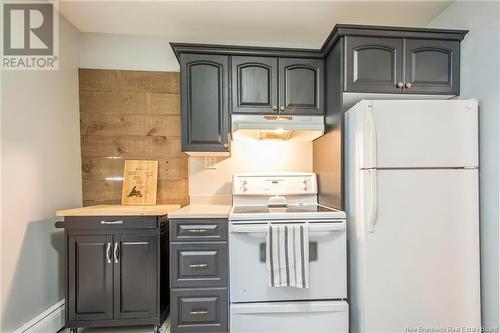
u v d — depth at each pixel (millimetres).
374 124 1598
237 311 1657
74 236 1781
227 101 2031
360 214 1655
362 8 1969
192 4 1907
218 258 1743
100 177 2309
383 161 1613
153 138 2350
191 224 1745
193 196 2373
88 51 2297
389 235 1612
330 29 2254
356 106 1690
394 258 1613
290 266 1627
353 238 1749
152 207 2027
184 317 1722
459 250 1625
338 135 1860
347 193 1827
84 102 2285
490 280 1620
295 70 2057
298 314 1671
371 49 1792
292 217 1691
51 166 1925
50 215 1905
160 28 2230
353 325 1751
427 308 1615
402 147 1620
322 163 2189
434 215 1624
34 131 1767
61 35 2045
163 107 2357
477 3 1706
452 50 1832
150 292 1817
